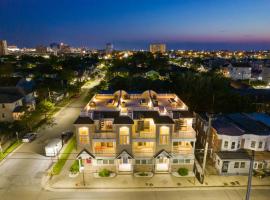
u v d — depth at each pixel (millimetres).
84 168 36125
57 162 39188
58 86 83625
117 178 34438
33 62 160250
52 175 35281
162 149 34719
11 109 57469
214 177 34656
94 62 180500
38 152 42906
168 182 33500
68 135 49719
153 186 32625
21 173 36000
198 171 36094
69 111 67688
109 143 36000
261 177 34281
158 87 80688
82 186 32625
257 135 36406
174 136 34750
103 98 47875
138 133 34812
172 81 84750
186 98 64375
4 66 109688
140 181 33750
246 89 78438
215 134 37781
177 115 36688
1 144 45625
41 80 89562
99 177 34625
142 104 42844
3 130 48188
